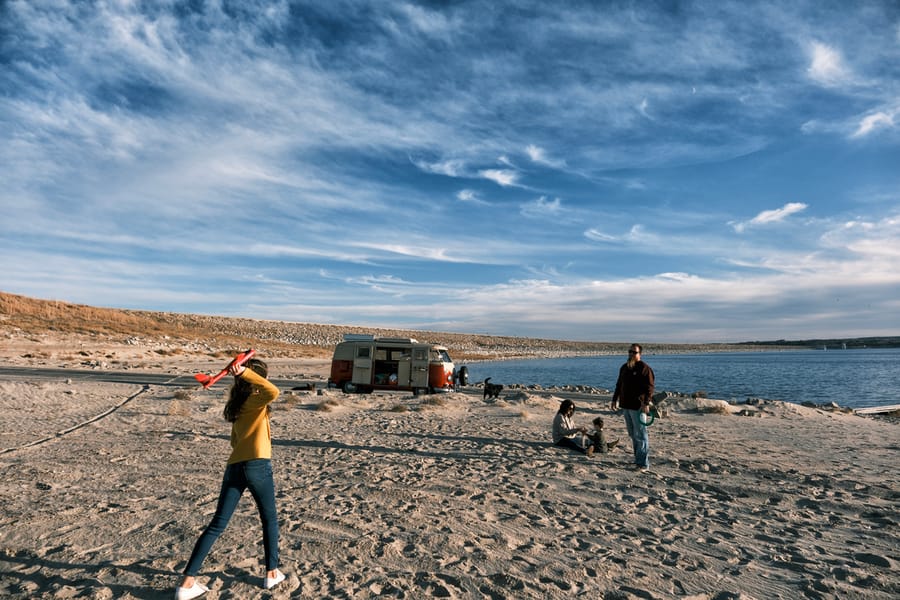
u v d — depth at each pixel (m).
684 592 3.90
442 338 172.62
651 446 10.58
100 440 9.81
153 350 46.56
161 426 11.74
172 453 8.67
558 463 8.59
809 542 5.05
